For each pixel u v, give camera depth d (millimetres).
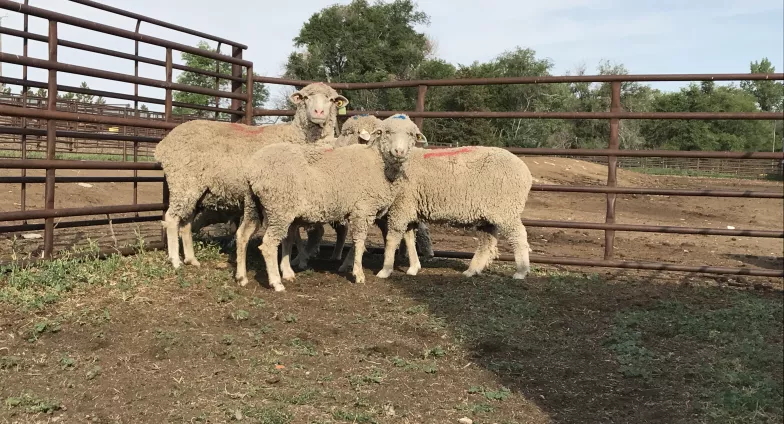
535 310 5992
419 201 7020
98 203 11719
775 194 7137
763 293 7172
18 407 3639
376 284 6707
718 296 6906
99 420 3547
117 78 6922
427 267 7816
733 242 12242
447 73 50750
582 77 7695
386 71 49031
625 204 18469
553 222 7781
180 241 7734
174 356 4500
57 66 6250
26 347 4535
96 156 16641
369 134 6746
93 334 4801
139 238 7387
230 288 6137
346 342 4973
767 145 56719
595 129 53031
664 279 7750
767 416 4016
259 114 9227
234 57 8930
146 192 13414
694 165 41594
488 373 4570
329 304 5898
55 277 5883
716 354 5113
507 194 6910
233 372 4277
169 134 6707
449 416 3842
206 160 6684
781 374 4727
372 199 6582
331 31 49000
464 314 5801
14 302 5270
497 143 39719
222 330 5051
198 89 8070
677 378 4617
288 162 5965
